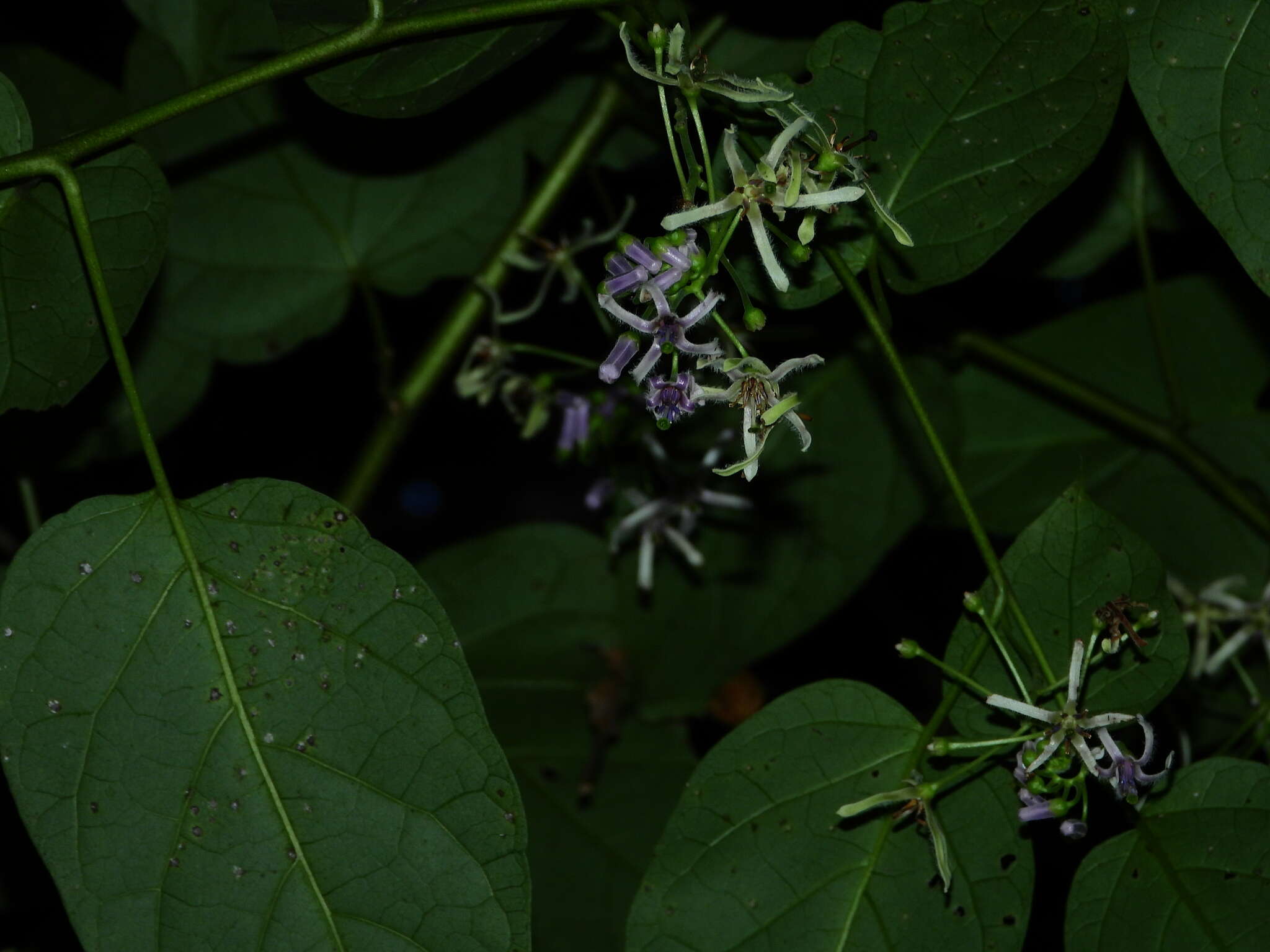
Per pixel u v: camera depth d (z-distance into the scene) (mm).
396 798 330
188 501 334
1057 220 427
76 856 326
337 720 331
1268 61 343
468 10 342
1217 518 433
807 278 348
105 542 332
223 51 432
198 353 433
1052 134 348
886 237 350
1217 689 421
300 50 341
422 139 431
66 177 335
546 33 350
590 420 401
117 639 330
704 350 327
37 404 347
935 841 330
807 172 327
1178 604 419
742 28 411
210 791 328
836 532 426
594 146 424
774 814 341
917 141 351
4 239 345
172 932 326
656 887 339
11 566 329
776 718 343
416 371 427
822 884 339
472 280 426
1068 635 338
